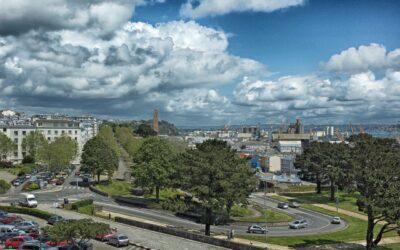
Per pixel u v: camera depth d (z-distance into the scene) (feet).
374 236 319.68
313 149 557.33
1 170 639.35
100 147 555.69
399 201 242.17
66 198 419.95
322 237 313.32
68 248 224.74
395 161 272.51
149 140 461.78
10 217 317.83
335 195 526.57
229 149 339.57
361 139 409.28
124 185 542.16
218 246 252.62
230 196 299.58
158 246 254.06
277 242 290.35
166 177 433.89
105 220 332.60
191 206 306.14
